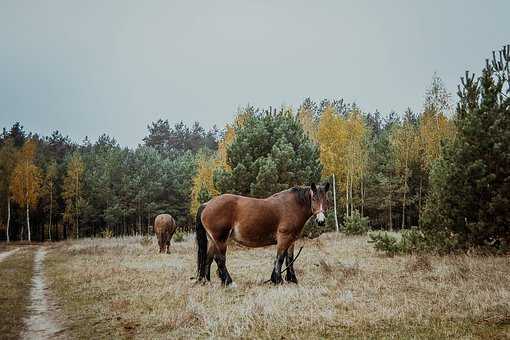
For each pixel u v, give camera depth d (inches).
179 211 2381.9
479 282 340.5
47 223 2524.6
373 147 1923.0
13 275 557.9
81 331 277.0
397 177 1685.5
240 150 903.7
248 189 873.5
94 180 2222.0
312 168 925.2
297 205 406.6
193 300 328.2
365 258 577.3
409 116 2175.2
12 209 2336.4
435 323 247.3
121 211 2188.7
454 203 522.3
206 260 418.6
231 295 351.6
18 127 3577.8
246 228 398.0
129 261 686.5
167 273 504.7
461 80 573.0
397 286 351.6
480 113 527.5
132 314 306.2
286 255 417.4
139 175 2340.1
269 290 358.3
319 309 285.6
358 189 1867.6
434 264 461.4
